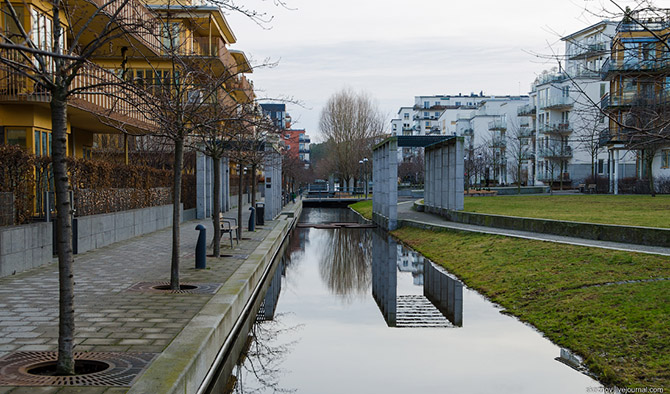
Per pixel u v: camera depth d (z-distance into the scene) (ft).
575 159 179.42
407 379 25.57
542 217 71.20
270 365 27.84
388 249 78.18
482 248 60.29
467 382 25.03
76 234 46.16
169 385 16.30
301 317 38.86
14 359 18.94
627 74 34.09
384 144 104.83
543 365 27.25
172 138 33.01
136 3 42.34
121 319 24.70
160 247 51.75
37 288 31.32
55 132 17.43
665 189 129.08
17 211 39.45
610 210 81.87
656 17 28.19
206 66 48.93
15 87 53.98
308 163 426.10
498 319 37.11
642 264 40.83
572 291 38.14
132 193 63.67
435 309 40.93
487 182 217.36
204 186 94.32
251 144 64.08
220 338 24.71
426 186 114.93
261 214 81.15
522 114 216.95
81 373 17.87
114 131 81.30
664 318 28.78
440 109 431.84
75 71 17.92
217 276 36.01
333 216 148.97
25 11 50.16
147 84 34.27
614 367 25.52
